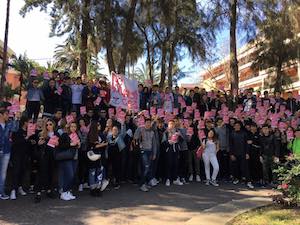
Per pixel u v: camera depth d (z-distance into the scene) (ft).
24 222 27.86
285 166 32.55
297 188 30.96
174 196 37.29
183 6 88.79
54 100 46.98
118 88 50.55
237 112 51.67
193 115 53.21
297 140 44.98
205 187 41.96
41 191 35.09
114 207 32.65
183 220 29.53
